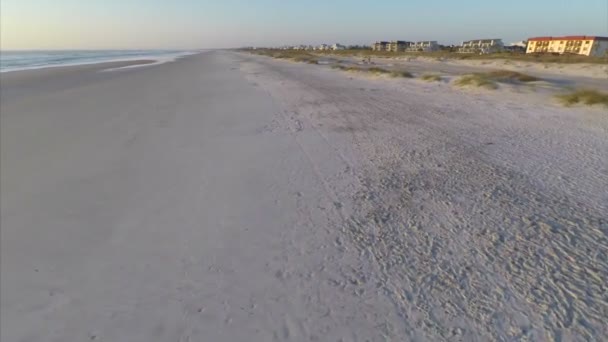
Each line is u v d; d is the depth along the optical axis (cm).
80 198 511
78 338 265
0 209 486
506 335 246
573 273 307
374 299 287
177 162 652
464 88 1653
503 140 739
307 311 279
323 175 564
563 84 1847
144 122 1005
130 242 390
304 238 382
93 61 6400
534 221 397
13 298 312
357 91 1644
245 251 363
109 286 319
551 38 7281
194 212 453
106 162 664
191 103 1355
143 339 260
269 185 531
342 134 823
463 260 331
